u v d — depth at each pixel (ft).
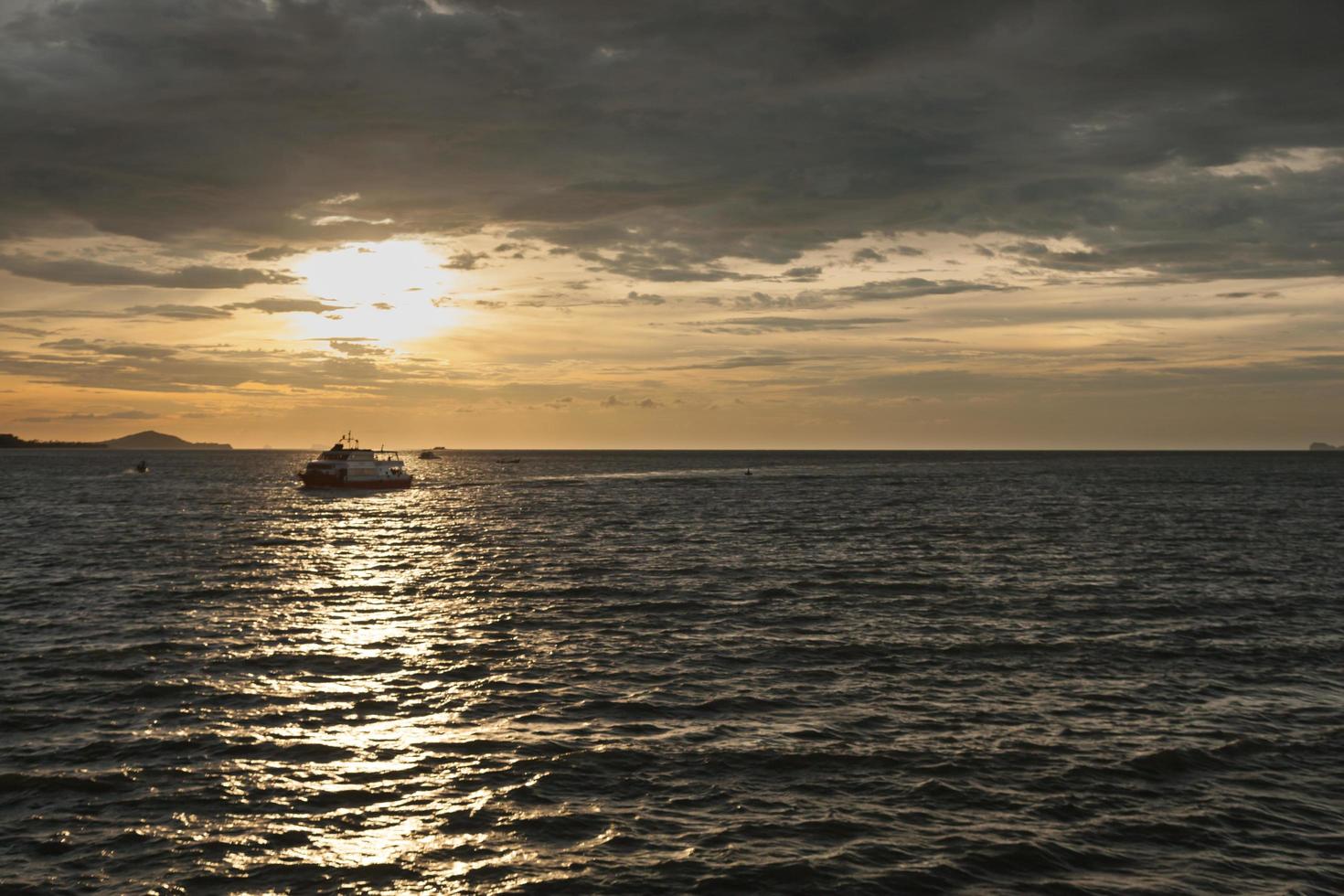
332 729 75.77
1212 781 65.05
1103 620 119.44
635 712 80.33
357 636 110.83
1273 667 95.40
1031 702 83.30
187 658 98.48
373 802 61.16
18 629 112.57
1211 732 74.95
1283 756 69.67
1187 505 337.72
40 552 192.54
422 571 168.76
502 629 115.44
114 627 114.21
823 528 251.19
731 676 92.53
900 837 56.18
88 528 249.96
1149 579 154.71
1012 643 106.22
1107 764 67.87
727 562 178.09
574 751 70.54
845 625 116.47
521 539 228.43
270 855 53.78
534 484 542.16
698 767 67.26
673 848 54.80
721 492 437.58
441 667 95.81
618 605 131.75
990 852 54.34
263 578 159.63
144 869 51.80
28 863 52.26
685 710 80.79
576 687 88.53
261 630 114.11
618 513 309.83
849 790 63.16
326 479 467.93
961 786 63.82
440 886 50.47
